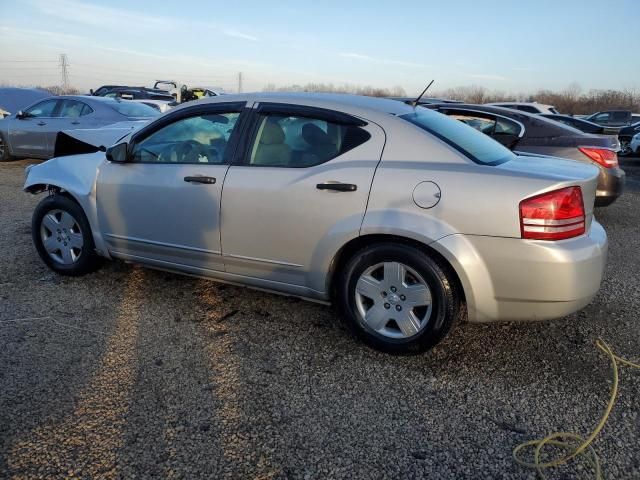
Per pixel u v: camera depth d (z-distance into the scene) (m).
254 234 3.31
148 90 20.77
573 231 2.73
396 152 3.00
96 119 9.66
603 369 3.03
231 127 3.48
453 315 2.92
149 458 2.21
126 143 3.79
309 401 2.66
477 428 2.48
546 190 2.66
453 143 3.03
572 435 2.43
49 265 4.30
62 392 2.66
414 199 2.85
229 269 3.53
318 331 3.44
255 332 3.41
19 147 10.48
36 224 4.29
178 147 3.66
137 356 3.06
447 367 3.02
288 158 3.25
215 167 3.44
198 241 3.54
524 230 2.66
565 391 2.80
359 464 2.22
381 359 3.10
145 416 2.49
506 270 2.72
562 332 3.49
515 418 2.56
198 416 2.51
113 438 2.33
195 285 4.18
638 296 4.15
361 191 2.97
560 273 2.66
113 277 4.30
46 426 2.39
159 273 4.42
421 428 2.47
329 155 3.14
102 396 2.64
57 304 3.75
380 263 3.03
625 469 2.22
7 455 2.19
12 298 3.84
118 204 3.83
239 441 2.34
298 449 2.30
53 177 4.16
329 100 3.29
